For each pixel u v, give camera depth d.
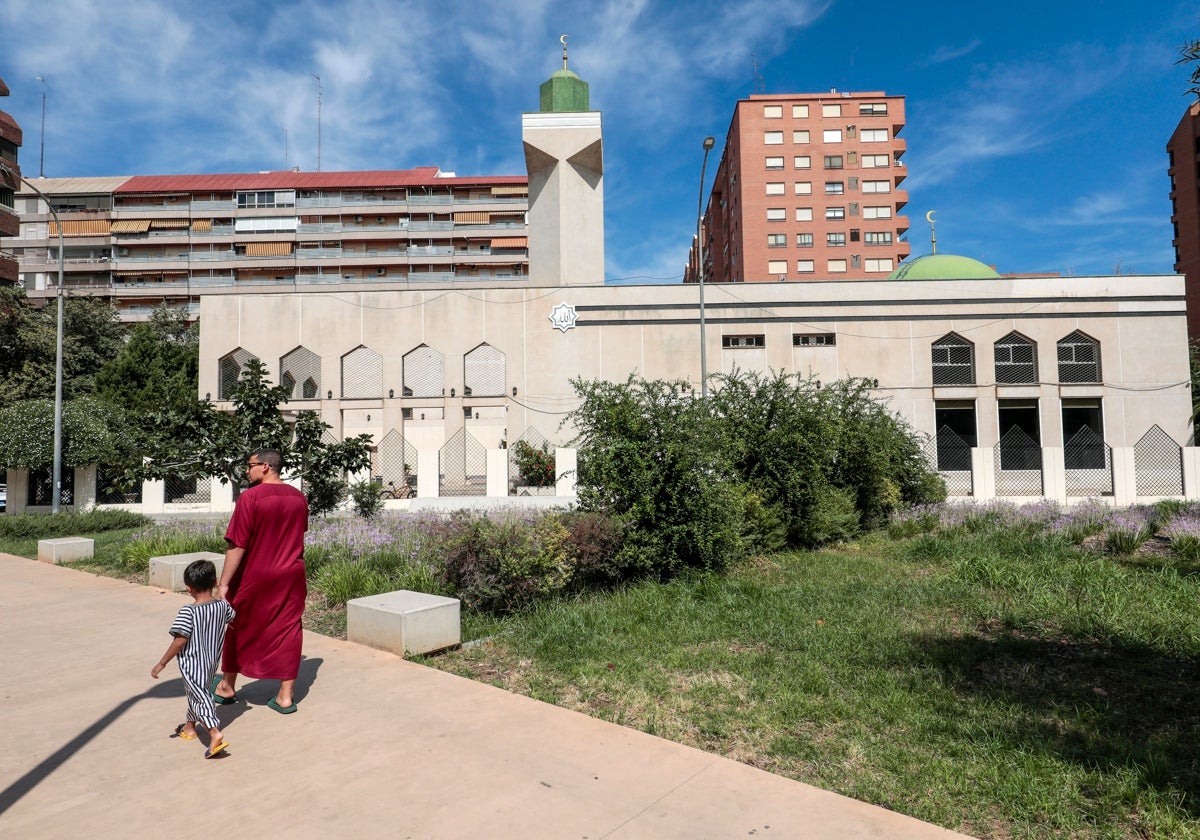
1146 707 4.39
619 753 3.63
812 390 13.27
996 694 4.59
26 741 3.82
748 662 5.27
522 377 32.84
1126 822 3.09
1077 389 32.06
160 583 8.59
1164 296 32.41
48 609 7.32
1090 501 18.92
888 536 12.84
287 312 33.06
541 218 33.84
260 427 11.34
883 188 55.75
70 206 59.84
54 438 19.14
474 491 25.38
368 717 4.14
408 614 5.52
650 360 32.84
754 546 10.27
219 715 4.20
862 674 4.99
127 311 57.78
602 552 7.99
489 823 2.92
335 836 2.84
